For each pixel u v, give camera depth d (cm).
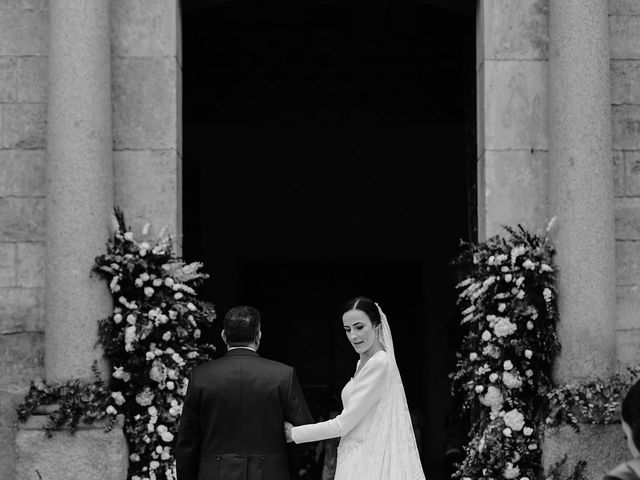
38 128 877
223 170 1658
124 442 821
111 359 842
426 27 1404
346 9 1353
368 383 662
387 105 1631
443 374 1645
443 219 1662
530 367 855
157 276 853
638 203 886
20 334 859
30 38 884
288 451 650
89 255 829
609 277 848
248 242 1656
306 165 1664
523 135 891
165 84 887
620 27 902
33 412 815
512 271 853
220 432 632
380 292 1670
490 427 845
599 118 853
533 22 899
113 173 877
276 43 1471
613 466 813
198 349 870
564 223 853
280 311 1662
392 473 656
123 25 889
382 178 1664
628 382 846
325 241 1666
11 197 870
